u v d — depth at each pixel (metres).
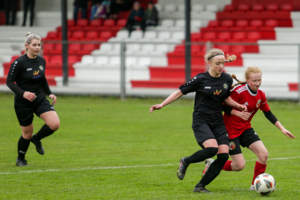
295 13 65.31
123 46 49.59
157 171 20.42
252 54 56.16
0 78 55.25
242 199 15.36
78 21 72.50
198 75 16.09
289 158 23.31
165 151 25.31
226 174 20.06
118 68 55.47
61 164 21.83
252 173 20.25
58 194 16.17
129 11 74.44
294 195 15.99
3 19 79.31
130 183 18.03
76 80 53.88
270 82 51.22
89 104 46.56
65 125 34.19
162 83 52.03
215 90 15.82
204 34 63.38
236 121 16.83
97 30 69.50
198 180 18.70
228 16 68.38
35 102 20.20
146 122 35.94
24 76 19.80
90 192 16.50
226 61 15.91
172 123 35.53
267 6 68.00
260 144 16.80
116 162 22.38
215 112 16.05
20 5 80.88
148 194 16.17
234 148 16.88
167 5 72.75
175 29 66.50
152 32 65.44
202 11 70.69
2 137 29.19
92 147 26.34
